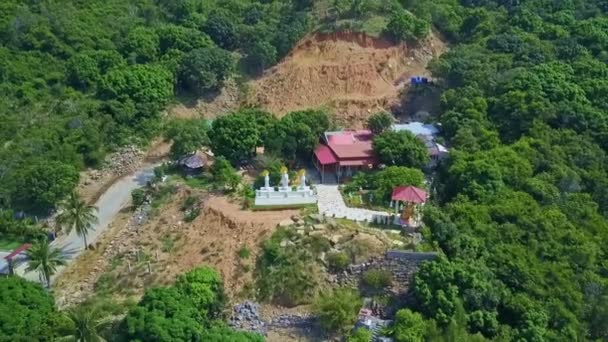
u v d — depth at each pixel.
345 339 68.31
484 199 82.75
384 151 90.94
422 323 65.81
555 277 73.50
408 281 72.00
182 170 97.06
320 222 78.25
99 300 75.00
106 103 108.62
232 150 93.25
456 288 68.00
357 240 74.81
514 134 97.38
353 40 120.12
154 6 139.75
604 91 103.12
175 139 98.88
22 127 105.19
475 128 97.31
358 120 109.56
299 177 89.69
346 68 116.56
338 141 95.94
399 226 78.44
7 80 115.81
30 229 87.44
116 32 129.50
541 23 126.06
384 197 84.06
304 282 72.81
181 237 82.19
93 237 86.75
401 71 119.75
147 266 79.00
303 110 104.88
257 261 75.69
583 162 92.00
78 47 125.50
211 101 117.00
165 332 62.59
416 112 111.69
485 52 117.12
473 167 85.94
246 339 63.28
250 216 81.06
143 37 122.62
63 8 133.00
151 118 110.38
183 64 116.31
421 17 127.81
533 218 79.94
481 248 74.81
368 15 124.12
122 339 64.62
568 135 95.38
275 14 131.25
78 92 114.50
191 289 69.44
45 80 117.81
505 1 136.12
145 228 85.75
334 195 86.81
